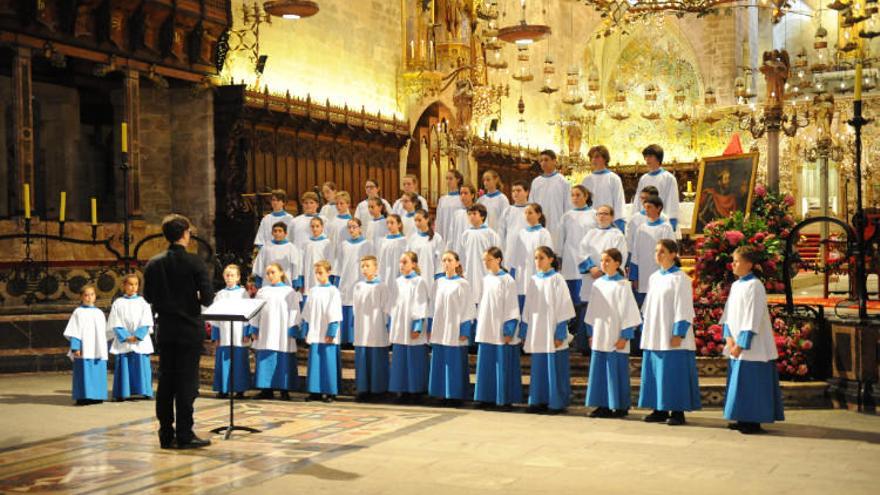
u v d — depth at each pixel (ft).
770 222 46.11
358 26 69.36
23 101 45.42
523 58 63.26
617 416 31.71
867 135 99.09
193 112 55.31
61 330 45.24
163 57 52.01
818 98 76.07
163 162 55.62
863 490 21.16
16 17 44.60
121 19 49.49
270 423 30.50
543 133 104.53
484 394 33.53
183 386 26.40
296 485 21.94
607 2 54.75
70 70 53.83
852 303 41.63
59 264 46.06
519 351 33.71
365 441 27.30
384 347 36.22
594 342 31.68
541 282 32.76
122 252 50.11
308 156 61.72
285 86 61.52
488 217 40.65
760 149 104.88
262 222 44.96
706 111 92.99
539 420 31.04
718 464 24.02
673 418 30.04
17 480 22.79
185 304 26.27
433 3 74.33
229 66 56.95
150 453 25.77
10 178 50.08
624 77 117.70
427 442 27.09
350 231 40.83
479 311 33.73
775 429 29.14
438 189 80.48
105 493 21.43
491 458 24.81
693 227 48.49
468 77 75.51
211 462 24.49
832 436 27.96
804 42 119.96
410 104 76.13
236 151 54.90
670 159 114.32
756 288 28.60
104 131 59.21
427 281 38.34
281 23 61.16
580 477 22.57
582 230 37.27
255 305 28.12
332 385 36.09
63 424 30.81
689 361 29.96
